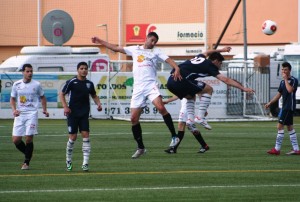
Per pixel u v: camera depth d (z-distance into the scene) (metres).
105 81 68.62
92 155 38.22
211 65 37.31
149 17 120.56
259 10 115.44
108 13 121.19
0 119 67.19
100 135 49.78
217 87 69.44
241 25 116.38
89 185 28.28
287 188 27.75
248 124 62.69
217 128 57.06
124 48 36.31
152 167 33.38
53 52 73.88
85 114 31.97
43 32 75.00
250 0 115.69
